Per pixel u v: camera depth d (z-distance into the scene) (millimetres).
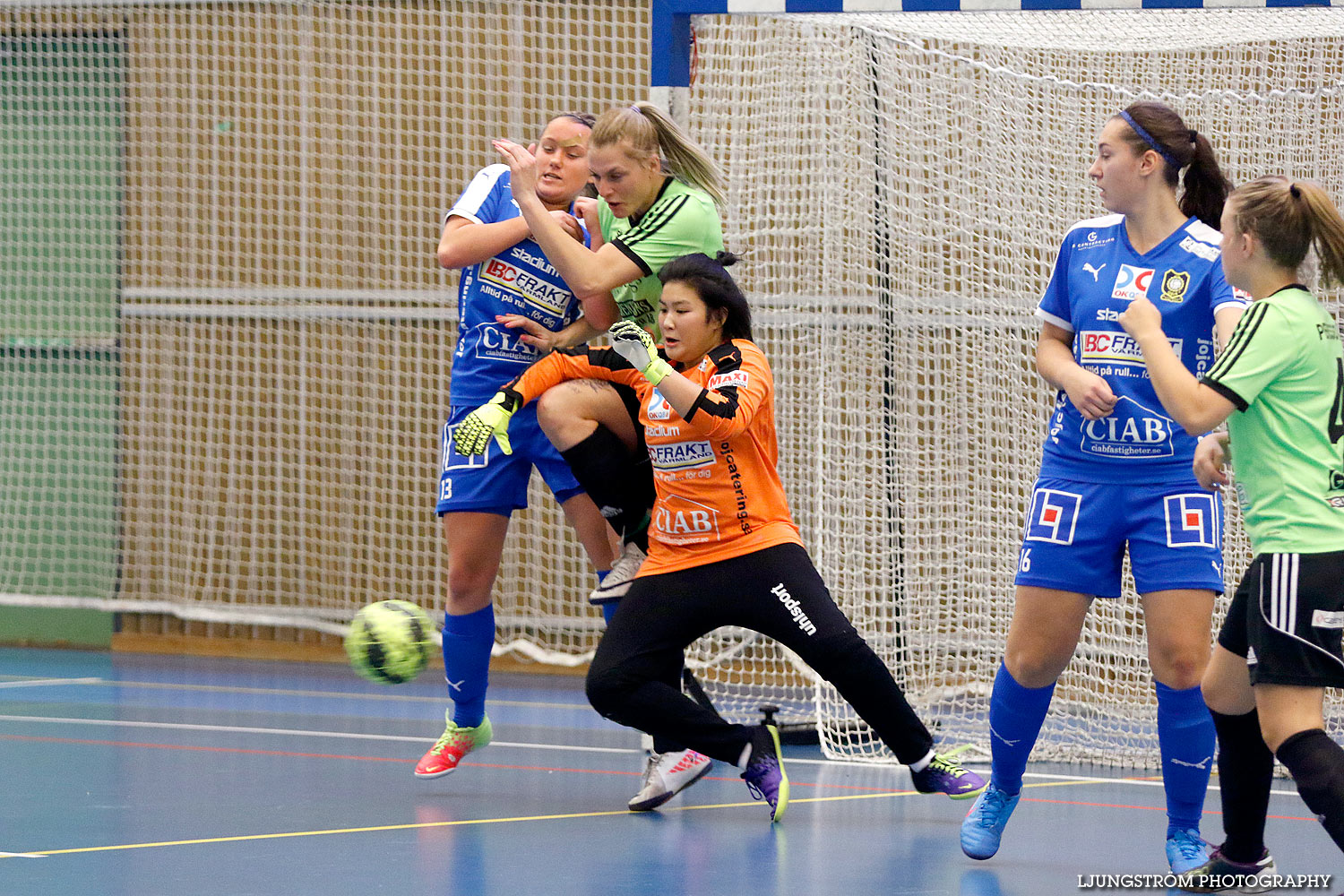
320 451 24297
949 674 17609
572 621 23344
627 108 10836
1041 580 9328
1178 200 9742
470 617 12453
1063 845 10461
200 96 24453
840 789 13117
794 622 10141
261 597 24578
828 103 18484
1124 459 9164
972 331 17953
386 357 24000
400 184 23859
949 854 10016
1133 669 16375
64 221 25172
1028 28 15328
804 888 8719
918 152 17672
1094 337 9297
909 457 18094
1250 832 8867
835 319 17984
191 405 24719
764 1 14203
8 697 19281
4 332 25391
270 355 24422
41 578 25453
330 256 24172
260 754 14516
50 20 24922
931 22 15352
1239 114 17453
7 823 10516
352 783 12719
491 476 12086
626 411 11234
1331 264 8039
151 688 20453
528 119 23484
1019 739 9586
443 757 12719
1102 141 9227
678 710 10547
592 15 23188
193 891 8242
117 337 25000
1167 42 15195
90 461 25188
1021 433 17859
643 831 10641
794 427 19672
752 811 11797
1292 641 7668
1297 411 7848
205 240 24578
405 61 23703
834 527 17453
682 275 10258
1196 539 9078
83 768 13281
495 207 12320
